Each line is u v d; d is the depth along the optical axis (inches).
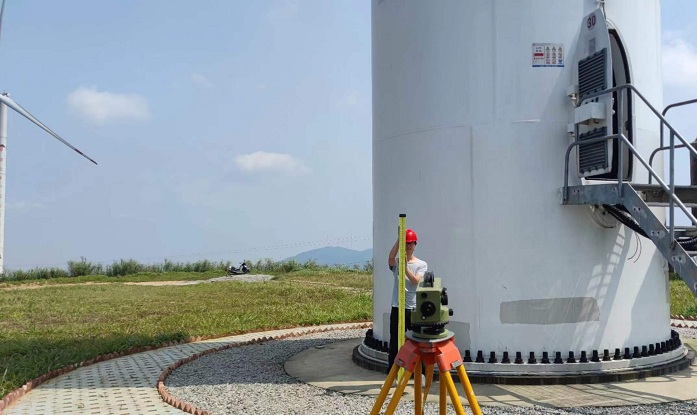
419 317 194.2
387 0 351.9
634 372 295.6
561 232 304.0
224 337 512.4
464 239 310.3
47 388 320.8
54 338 493.0
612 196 281.3
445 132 317.7
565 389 279.7
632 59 326.3
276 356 401.4
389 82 347.6
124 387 319.6
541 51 308.3
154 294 975.0
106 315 676.7
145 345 447.8
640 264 321.4
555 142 306.7
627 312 313.7
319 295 896.9
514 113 307.3
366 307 698.8
